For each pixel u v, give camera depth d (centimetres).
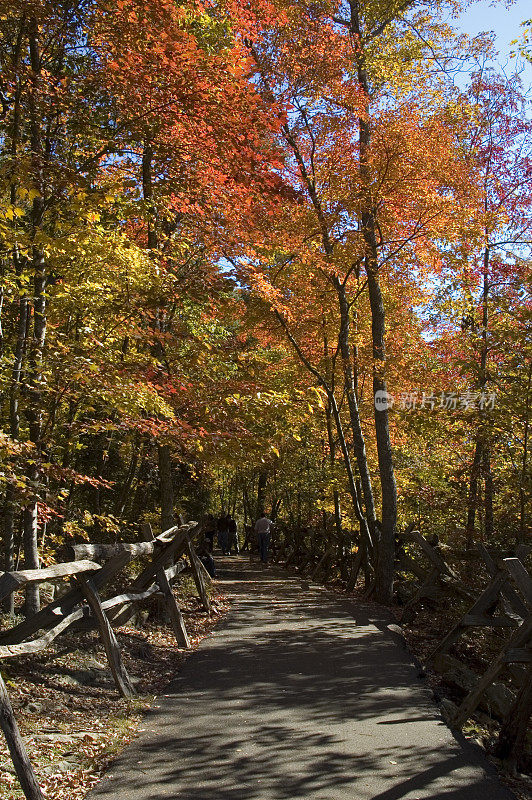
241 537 4700
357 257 1462
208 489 2436
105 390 795
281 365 1973
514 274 1384
